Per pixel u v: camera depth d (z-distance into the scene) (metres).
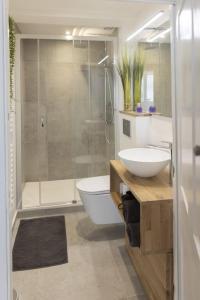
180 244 1.49
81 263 2.41
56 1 2.86
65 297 1.99
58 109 4.34
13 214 3.16
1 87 1.25
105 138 4.29
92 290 2.06
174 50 1.48
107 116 4.21
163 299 1.70
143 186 1.86
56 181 4.46
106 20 3.32
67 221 3.31
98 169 4.34
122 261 2.43
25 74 4.15
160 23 2.60
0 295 1.30
